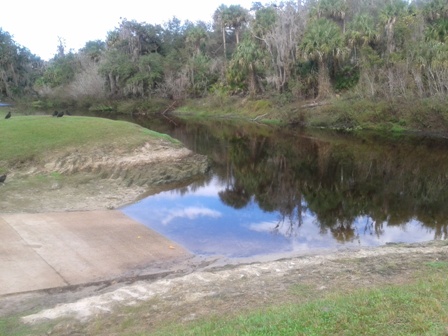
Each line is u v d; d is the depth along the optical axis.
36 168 20.59
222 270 10.72
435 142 34.69
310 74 49.88
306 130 43.09
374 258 10.78
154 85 66.50
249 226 15.09
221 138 37.31
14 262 11.24
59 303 9.23
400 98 40.75
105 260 11.74
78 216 15.47
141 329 7.39
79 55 78.31
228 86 60.59
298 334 5.55
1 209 15.70
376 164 26.62
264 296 8.36
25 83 79.25
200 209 17.16
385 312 5.97
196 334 6.30
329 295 7.76
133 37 71.75
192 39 68.94
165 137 26.66
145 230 14.35
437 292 6.69
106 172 21.16
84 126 25.44
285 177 23.34
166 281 9.85
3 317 8.43
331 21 49.94
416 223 15.53
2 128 24.61
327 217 16.27
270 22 55.16
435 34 42.81
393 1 51.97
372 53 44.56
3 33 77.44
